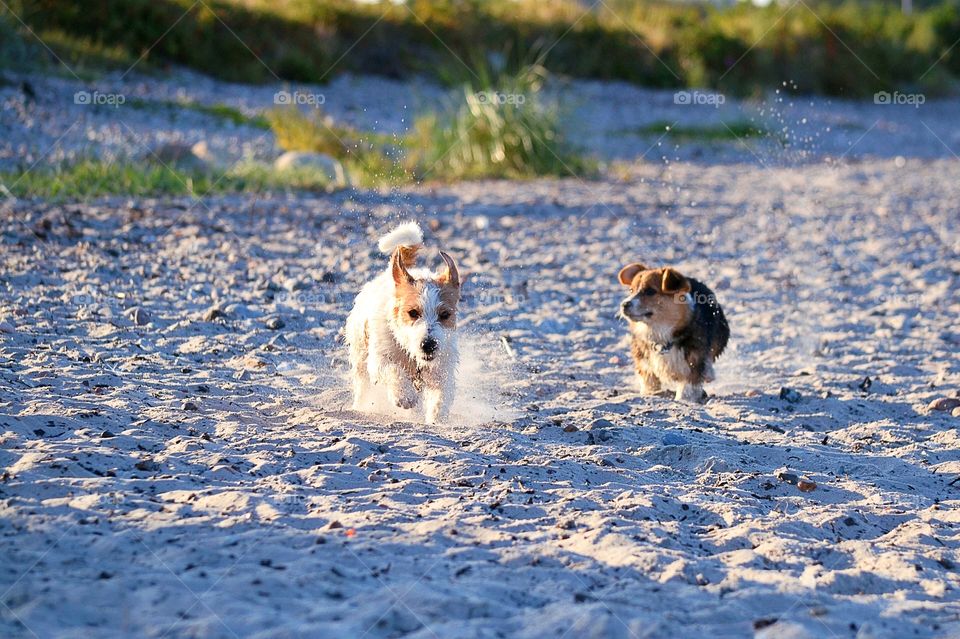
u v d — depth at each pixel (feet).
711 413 32.50
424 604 16.28
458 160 92.53
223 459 23.63
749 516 22.76
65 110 84.28
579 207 75.41
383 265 50.98
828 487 25.39
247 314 39.93
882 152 121.49
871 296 52.08
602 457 26.50
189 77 108.47
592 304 48.08
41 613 14.85
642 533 20.83
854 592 18.92
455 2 141.79
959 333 44.52
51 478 21.01
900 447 29.30
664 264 57.88
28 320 35.86
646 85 146.61
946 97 167.22
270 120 94.02
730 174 99.09
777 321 46.24
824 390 35.40
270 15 121.90
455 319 29.43
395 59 128.77
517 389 34.09
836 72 157.79
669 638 15.81
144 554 17.48
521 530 20.67
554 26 146.92
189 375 31.73
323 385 32.45
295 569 17.28
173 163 71.56
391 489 22.62
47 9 104.63
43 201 58.85
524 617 16.15
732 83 147.74
